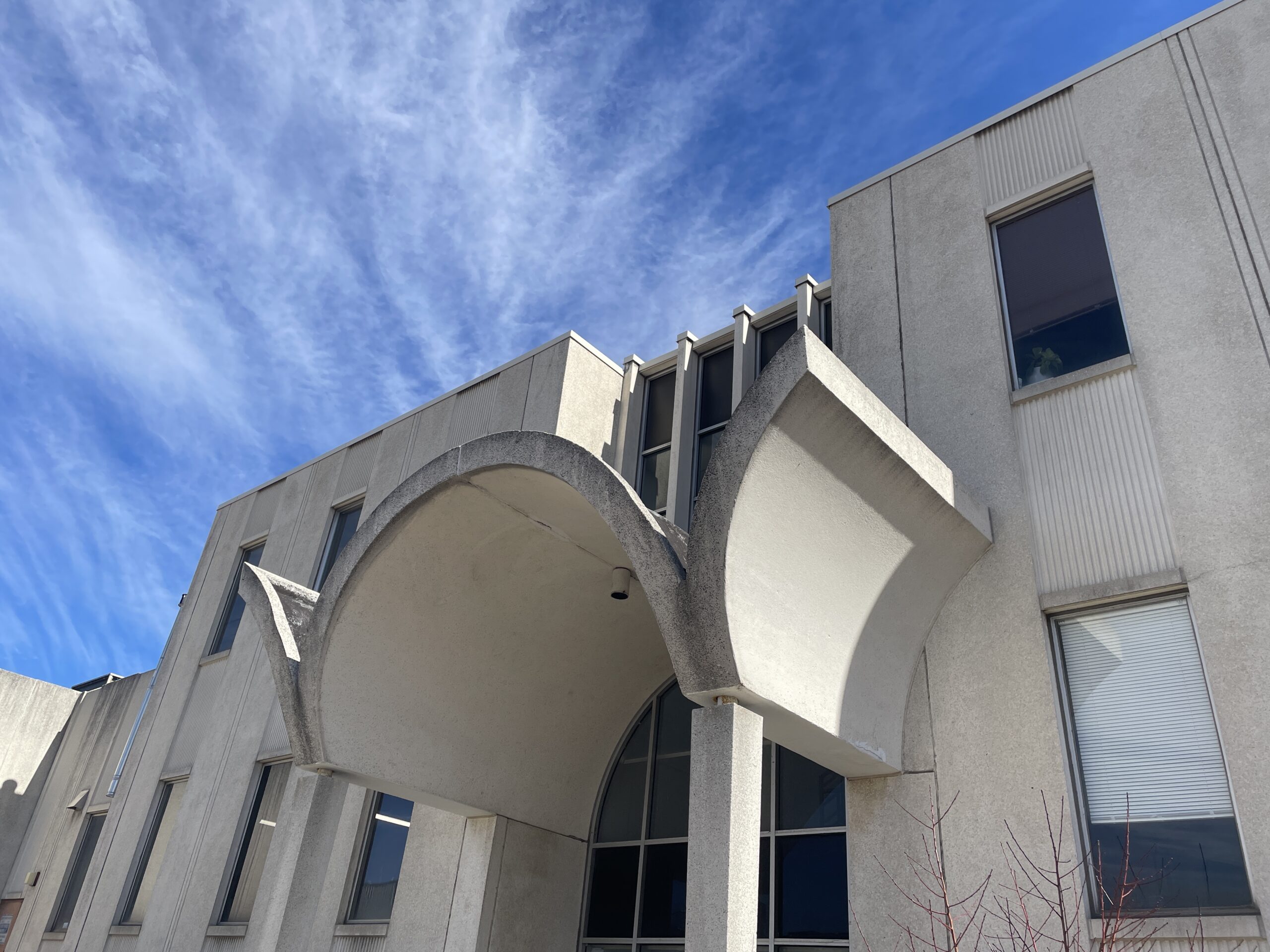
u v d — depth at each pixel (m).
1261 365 6.13
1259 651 5.45
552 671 8.15
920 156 8.87
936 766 6.17
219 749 11.83
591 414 10.81
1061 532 6.48
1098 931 5.22
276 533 13.88
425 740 7.45
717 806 4.99
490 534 7.21
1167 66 7.55
